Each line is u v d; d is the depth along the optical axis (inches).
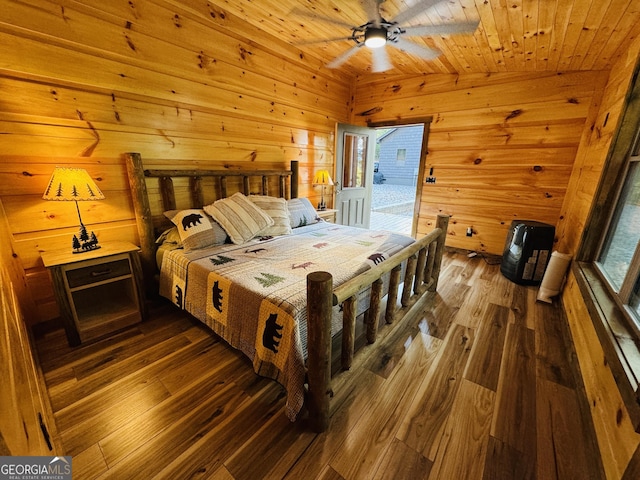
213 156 108.3
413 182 474.9
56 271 66.9
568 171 125.3
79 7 71.3
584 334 67.1
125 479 43.6
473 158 146.9
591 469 45.5
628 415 39.9
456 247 160.9
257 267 72.3
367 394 60.3
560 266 97.8
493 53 109.7
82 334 73.9
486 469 45.6
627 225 72.3
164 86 90.4
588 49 93.8
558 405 58.2
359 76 173.0
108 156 82.0
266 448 48.6
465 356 72.7
